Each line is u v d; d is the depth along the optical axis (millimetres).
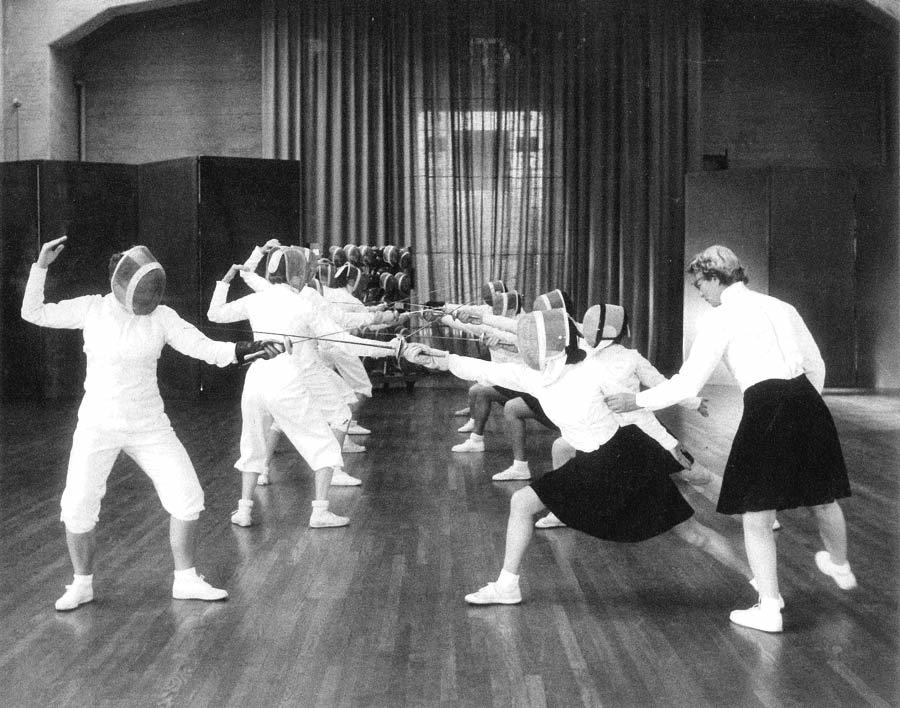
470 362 4387
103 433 4172
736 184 13344
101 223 11586
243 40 15508
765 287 13203
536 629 4051
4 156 14172
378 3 15172
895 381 13352
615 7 15227
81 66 15297
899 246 13367
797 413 3900
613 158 15336
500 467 7578
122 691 3439
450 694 3420
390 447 8469
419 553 5184
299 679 3547
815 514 4203
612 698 3383
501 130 15352
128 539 5406
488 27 15242
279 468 7469
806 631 4012
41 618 4168
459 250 15445
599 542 5371
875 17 14539
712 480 4633
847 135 15828
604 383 4137
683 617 4184
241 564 4969
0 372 11531
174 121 15523
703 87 15781
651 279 15375
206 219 11141
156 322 4191
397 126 15328
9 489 6734
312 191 15336
